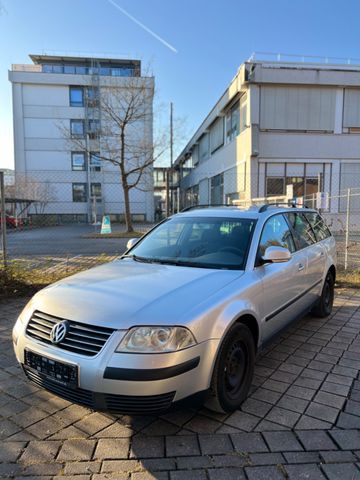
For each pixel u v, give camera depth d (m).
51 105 39.78
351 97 21.55
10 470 2.39
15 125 39.59
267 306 3.57
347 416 3.01
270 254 3.54
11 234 23.92
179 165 49.09
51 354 2.71
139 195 40.06
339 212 20.41
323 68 21.95
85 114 39.59
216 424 2.89
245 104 22.02
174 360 2.50
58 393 2.74
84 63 43.44
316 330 5.11
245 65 20.52
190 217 4.46
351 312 5.97
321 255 5.26
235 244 3.78
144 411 2.48
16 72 39.06
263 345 3.60
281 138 21.34
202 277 3.24
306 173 21.64
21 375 3.74
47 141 39.94
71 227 33.25
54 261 11.12
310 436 2.74
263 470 2.40
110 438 2.72
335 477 2.34
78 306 2.83
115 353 2.49
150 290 2.97
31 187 37.44
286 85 21.03
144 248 4.29
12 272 7.12
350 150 21.67
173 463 2.46
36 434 2.77
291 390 3.44
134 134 37.44
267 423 2.90
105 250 14.73
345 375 3.75
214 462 2.47
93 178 39.69
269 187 21.45
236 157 23.84
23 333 2.99
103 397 2.50
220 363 2.80
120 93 32.59
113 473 2.37
